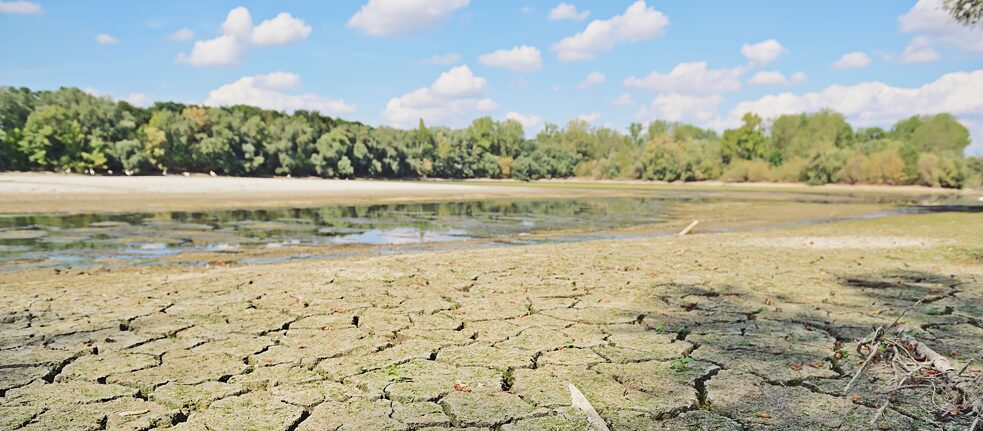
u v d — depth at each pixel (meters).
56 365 4.32
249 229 16.59
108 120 62.75
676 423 3.39
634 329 5.44
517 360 4.52
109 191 31.05
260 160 70.94
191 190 35.06
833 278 8.22
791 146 88.69
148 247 12.48
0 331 5.21
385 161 85.19
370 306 6.33
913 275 8.48
